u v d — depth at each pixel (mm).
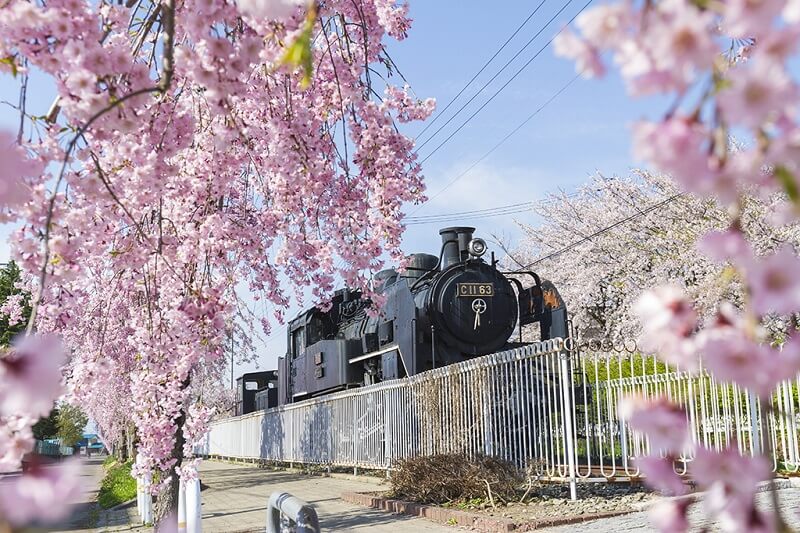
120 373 9711
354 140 6184
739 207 1236
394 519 10219
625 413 1278
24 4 3250
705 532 1424
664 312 1257
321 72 6156
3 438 2242
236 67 3887
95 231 5297
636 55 1075
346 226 6398
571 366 10102
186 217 6145
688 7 1041
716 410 9672
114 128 3596
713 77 1074
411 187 6676
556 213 26656
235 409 36375
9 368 1395
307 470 21188
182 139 4840
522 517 8844
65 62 3402
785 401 9734
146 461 6594
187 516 7531
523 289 15516
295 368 23234
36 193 3674
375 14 6328
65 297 5465
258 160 6652
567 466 9961
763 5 979
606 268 23375
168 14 3113
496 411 11219
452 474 10609
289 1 2699
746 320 1153
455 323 14305
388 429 15211
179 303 5922
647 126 1066
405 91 6465
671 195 21781
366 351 17141
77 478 1432
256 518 11961
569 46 1150
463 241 15555
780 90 947
